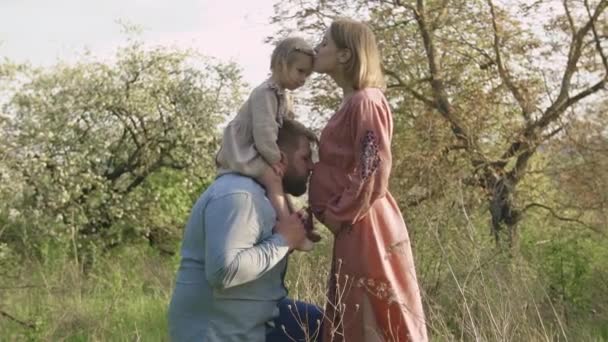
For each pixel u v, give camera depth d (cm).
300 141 458
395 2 1648
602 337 841
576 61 1633
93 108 2277
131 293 1331
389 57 1644
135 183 2366
